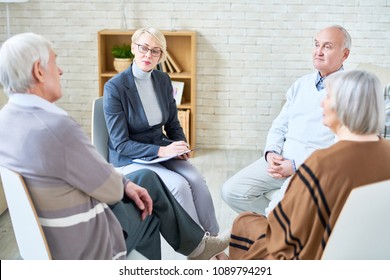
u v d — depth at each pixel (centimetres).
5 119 204
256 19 504
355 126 192
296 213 196
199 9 504
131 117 320
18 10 511
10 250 333
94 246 214
